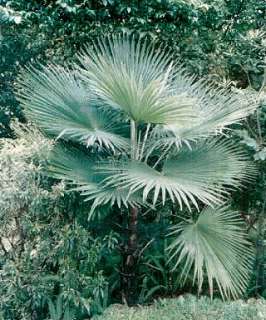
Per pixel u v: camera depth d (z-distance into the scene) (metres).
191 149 2.98
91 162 3.04
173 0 3.95
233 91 3.70
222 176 2.83
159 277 3.50
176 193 2.47
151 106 2.67
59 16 4.06
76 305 2.82
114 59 3.35
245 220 3.74
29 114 3.05
